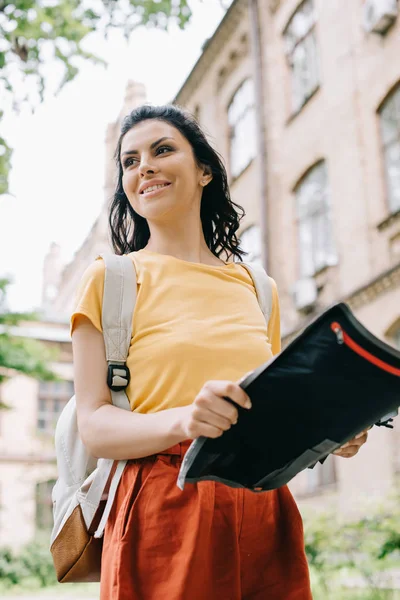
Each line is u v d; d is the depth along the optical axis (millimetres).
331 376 1141
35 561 15570
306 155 15133
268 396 1171
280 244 15727
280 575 1474
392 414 1322
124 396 1535
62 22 6977
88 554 1582
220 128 19750
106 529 1477
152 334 1544
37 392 26438
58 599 12094
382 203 12555
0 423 25734
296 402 1176
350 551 6746
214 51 20156
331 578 6883
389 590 6453
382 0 12750
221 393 1159
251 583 1466
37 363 11617
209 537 1379
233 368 1504
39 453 25531
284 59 16797
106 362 1555
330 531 6895
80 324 1575
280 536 1503
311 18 15938
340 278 13281
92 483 1551
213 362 1495
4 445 25484
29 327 26312
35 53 6934
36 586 14562
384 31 13047
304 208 15180
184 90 21875
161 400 1478
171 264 1656
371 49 13398
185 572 1331
